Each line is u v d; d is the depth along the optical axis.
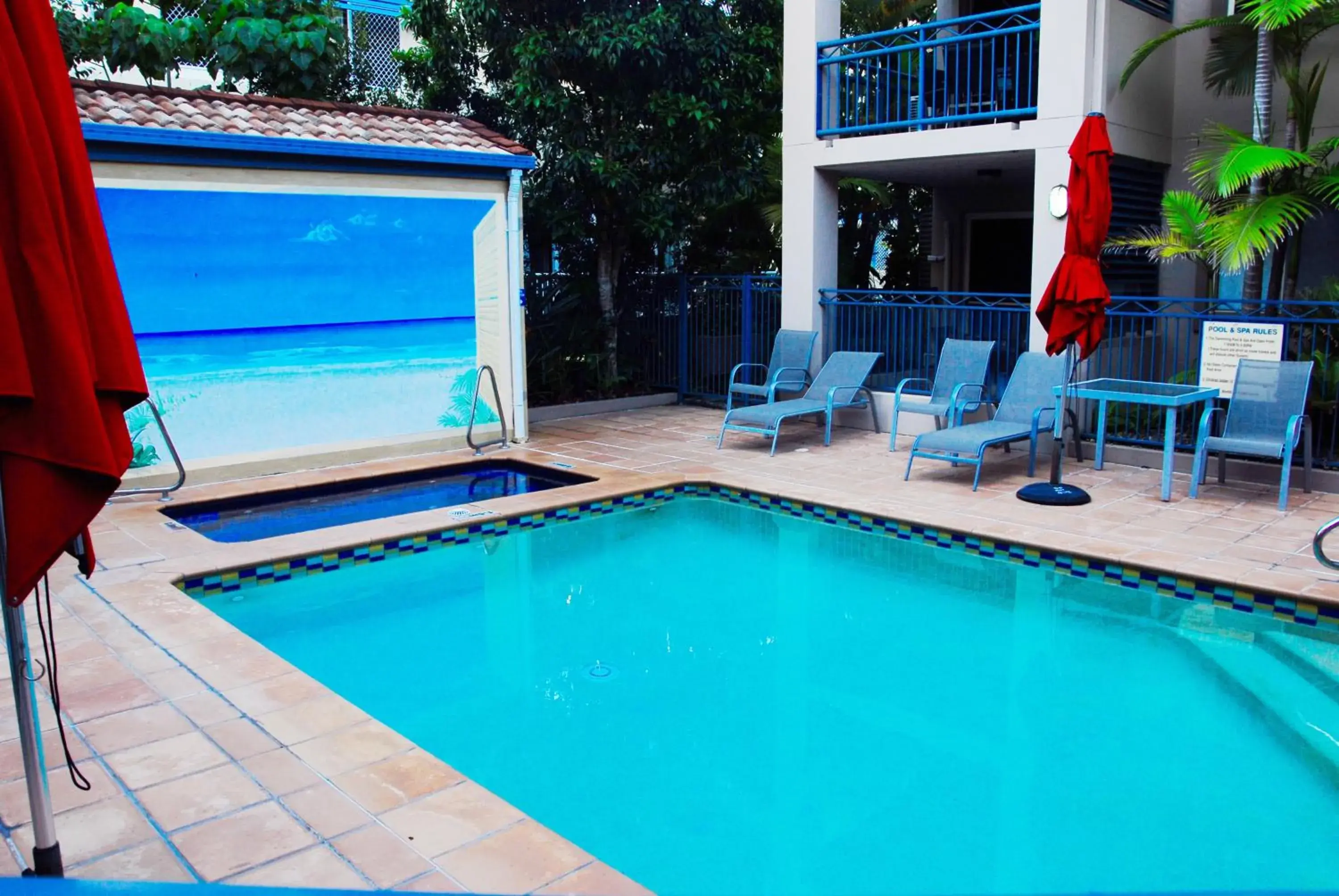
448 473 9.11
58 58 2.34
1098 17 8.79
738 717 4.74
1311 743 4.40
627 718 4.76
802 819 3.83
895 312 10.41
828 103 10.76
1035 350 9.30
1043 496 7.46
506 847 3.16
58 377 2.14
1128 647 5.46
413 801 3.45
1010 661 5.35
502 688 5.11
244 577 6.32
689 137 11.73
